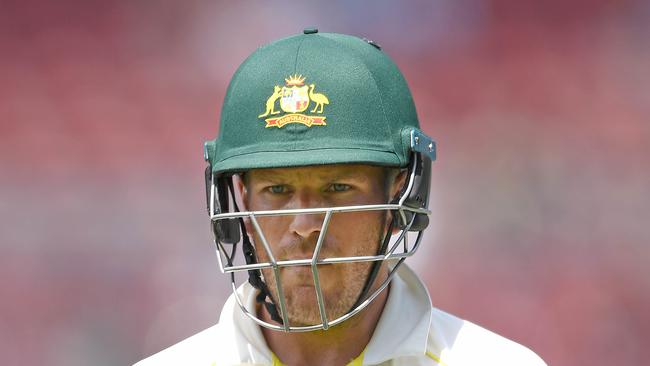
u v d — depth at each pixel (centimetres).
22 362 2125
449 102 2736
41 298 2192
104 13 2928
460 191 2319
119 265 2248
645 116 2620
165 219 2380
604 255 2170
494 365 631
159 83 2831
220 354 634
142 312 2166
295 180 568
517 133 2598
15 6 2927
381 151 581
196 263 2239
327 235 572
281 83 583
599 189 2345
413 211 605
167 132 2733
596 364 2033
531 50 2784
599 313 2072
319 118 573
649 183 2372
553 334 2042
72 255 2277
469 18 2828
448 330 655
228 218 629
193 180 2591
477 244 2178
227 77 2827
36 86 2833
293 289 577
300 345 615
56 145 2677
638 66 2723
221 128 616
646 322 2062
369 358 609
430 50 2808
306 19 2828
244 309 595
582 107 2658
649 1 2766
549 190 2339
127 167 2619
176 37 2881
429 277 2138
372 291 609
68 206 2419
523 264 2153
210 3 2883
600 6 2794
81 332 2145
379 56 622
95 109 2780
